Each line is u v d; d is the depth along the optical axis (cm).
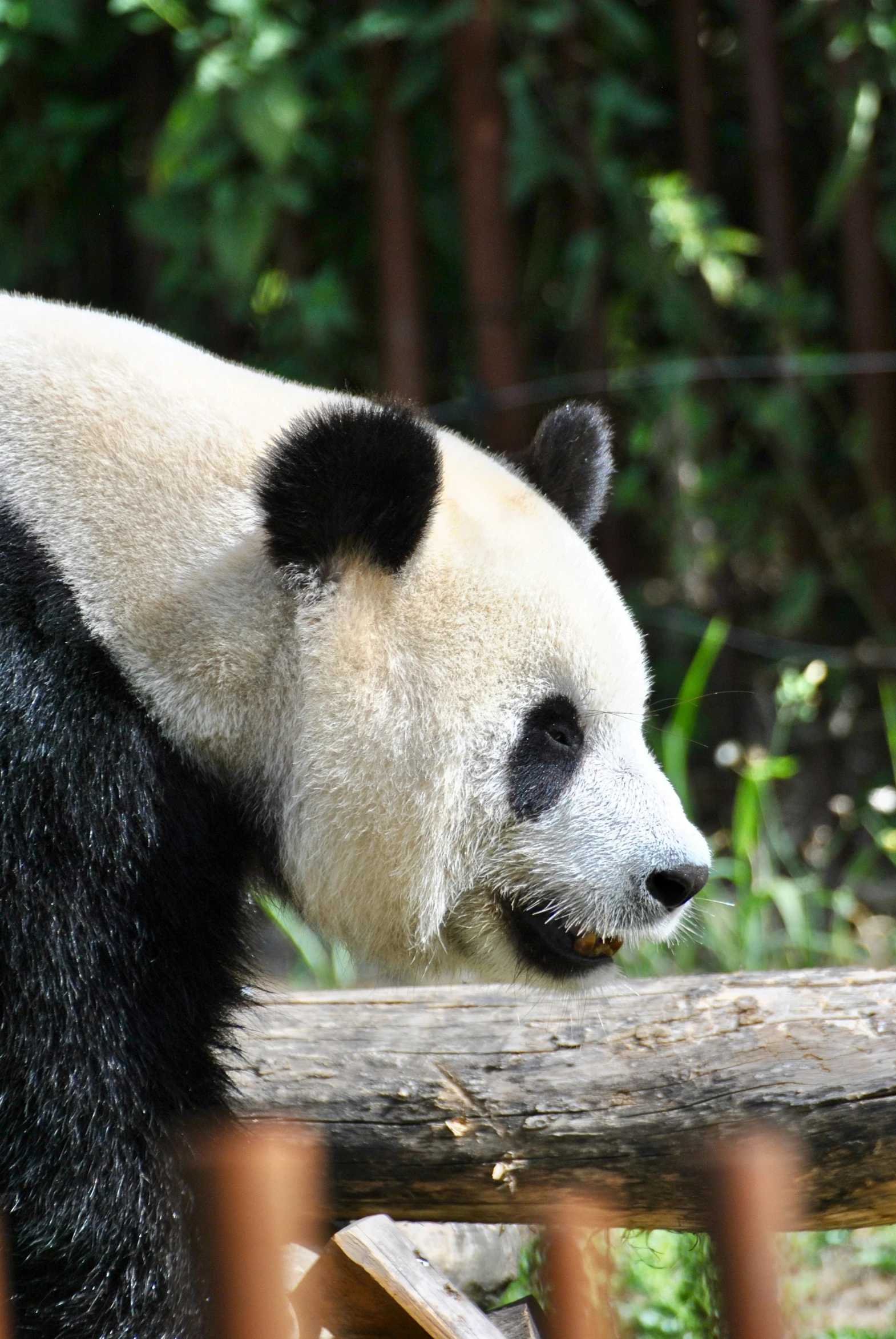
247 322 1645
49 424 637
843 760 1483
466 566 642
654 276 1505
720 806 1474
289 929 1008
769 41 1465
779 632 1555
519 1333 595
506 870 665
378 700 637
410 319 1486
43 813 564
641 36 1476
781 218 1486
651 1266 737
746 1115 594
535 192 1595
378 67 1464
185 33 1427
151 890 590
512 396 1443
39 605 598
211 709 628
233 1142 607
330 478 603
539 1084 619
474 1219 635
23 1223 544
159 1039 585
